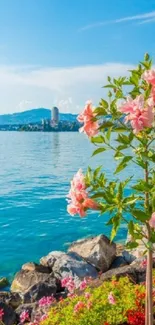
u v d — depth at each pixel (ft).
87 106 17.92
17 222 96.58
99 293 31.78
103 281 36.94
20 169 195.31
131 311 28.40
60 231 88.28
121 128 17.95
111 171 175.52
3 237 85.25
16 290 57.00
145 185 17.93
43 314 34.55
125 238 80.33
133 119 16.02
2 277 64.64
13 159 244.63
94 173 18.43
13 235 86.53
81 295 33.71
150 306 22.36
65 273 55.83
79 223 93.81
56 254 60.80
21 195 129.49
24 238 84.33
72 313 29.89
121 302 29.84
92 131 18.08
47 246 79.30
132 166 187.01
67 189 138.21
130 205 18.07
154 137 18.03
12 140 501.97
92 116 17.93
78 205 17.72
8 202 119.44
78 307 29.81
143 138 17.97
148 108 15.99
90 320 28.55
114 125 17.97
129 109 16.15
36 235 86.02
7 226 93.35
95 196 17.98
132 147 18.26
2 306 43.73
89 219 96.58
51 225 93.15
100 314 28.99
